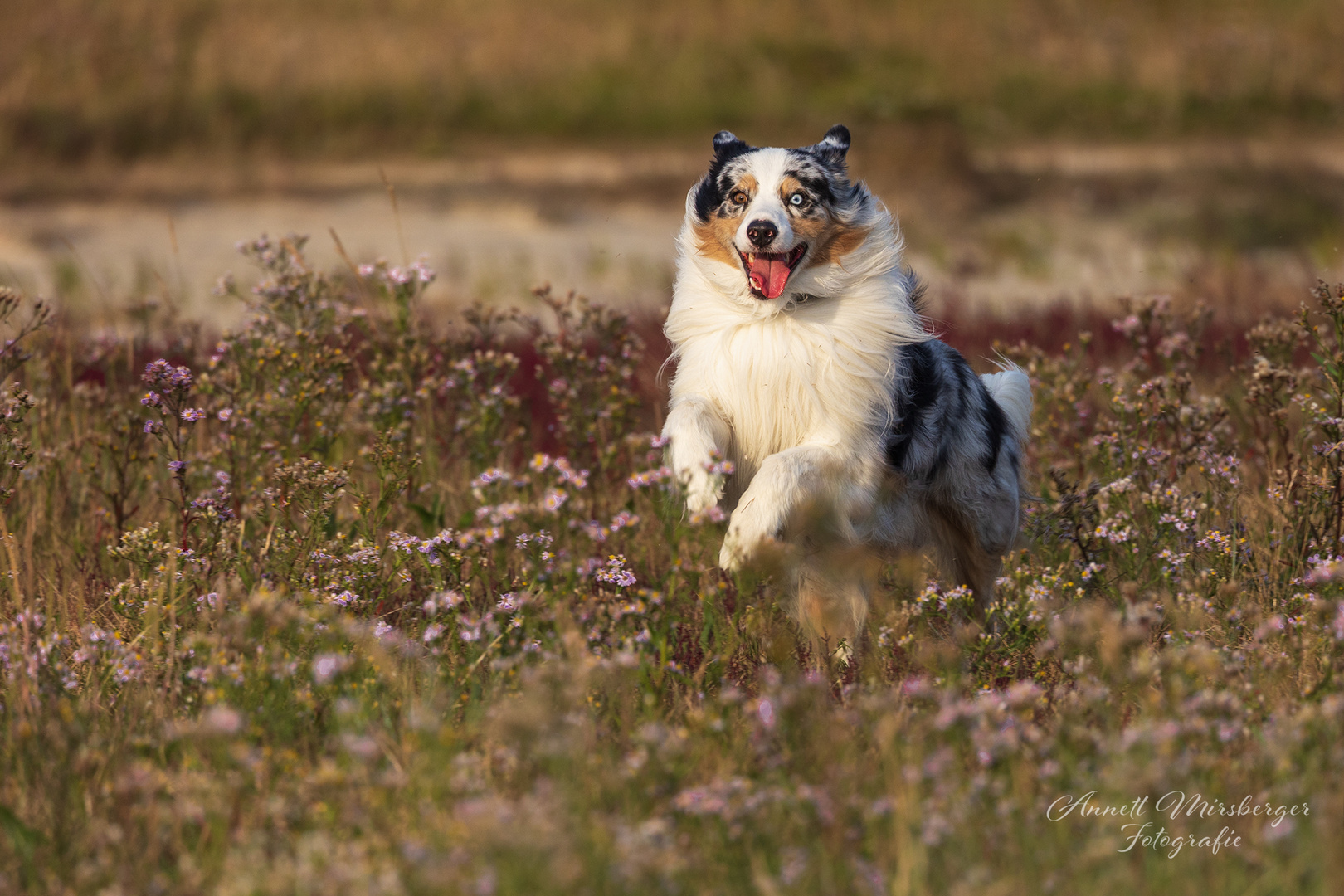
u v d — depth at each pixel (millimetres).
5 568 9695
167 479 11758
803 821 5973
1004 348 14984
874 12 57812
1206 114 51500
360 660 7453
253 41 52500
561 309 13680
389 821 5910
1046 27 57375
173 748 6906
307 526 9812
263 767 6418
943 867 5672
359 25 55094
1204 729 6355
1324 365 10500
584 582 8148
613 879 5293
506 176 42938
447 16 56562
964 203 37812
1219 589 8750
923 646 8039
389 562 9445
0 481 10461
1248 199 37906
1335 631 7301
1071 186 39875
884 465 10352
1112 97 52281
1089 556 10047
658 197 40250
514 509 8172
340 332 12594
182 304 21781
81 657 7770
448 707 7301
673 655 8406
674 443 9508
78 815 6336
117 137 45375
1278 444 12281
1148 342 16281
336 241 13555
